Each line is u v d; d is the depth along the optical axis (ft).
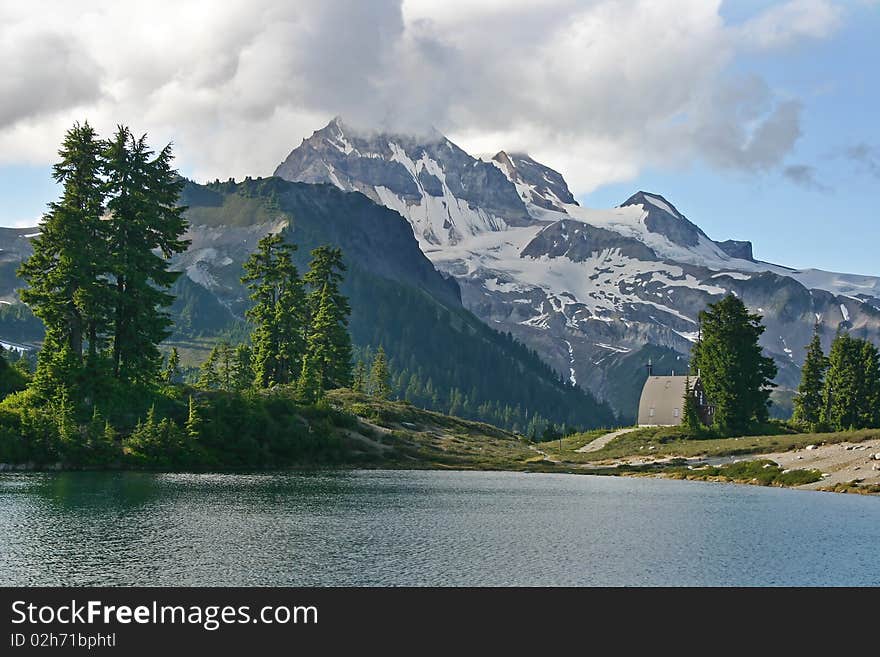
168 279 342.03
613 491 286.66
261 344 460.96
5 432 276.62
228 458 325.62
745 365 485.97
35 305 311.27
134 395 325.01
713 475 349.00
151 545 158.30
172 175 343.05
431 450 421.18
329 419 398.01
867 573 151.64
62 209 313.12
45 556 147.13
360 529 184.75
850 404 505.25
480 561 155.74
